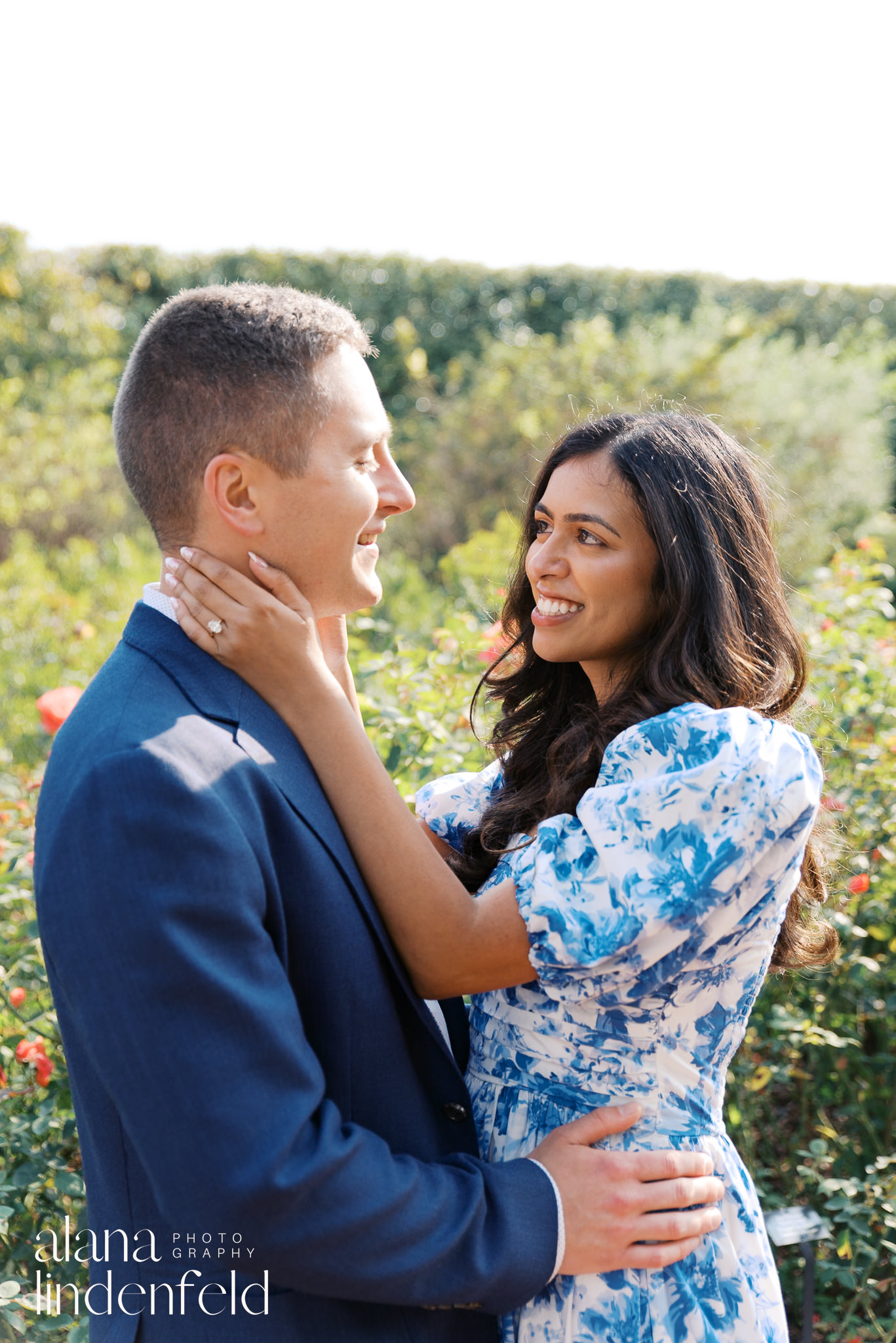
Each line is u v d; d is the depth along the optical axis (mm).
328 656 1616
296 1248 1040
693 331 9711
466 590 5059
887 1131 2617
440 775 2486
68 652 5305
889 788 2643
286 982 1111
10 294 9555
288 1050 1062
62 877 1042
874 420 9148
